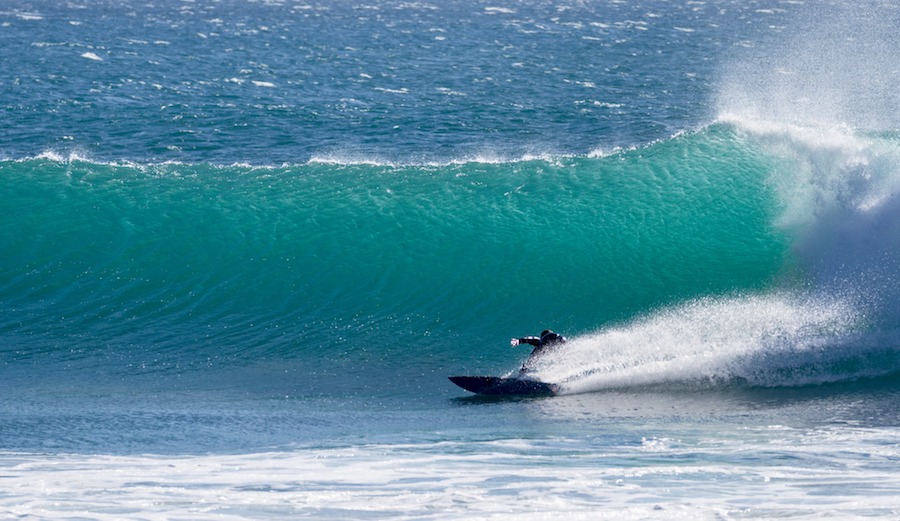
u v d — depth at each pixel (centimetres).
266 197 6569
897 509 2350
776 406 4084
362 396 4444
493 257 5988
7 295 5659
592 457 3158
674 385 4456
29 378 4691
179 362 4919
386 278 5828
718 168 6688
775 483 2703
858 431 3616
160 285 5769
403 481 2753
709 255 5916
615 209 6397
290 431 3775
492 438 3559
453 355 5016
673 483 2709
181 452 3366
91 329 5325
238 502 2464
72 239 6128
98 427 3838
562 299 5603
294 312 5522
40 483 2698
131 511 2348
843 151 6309
